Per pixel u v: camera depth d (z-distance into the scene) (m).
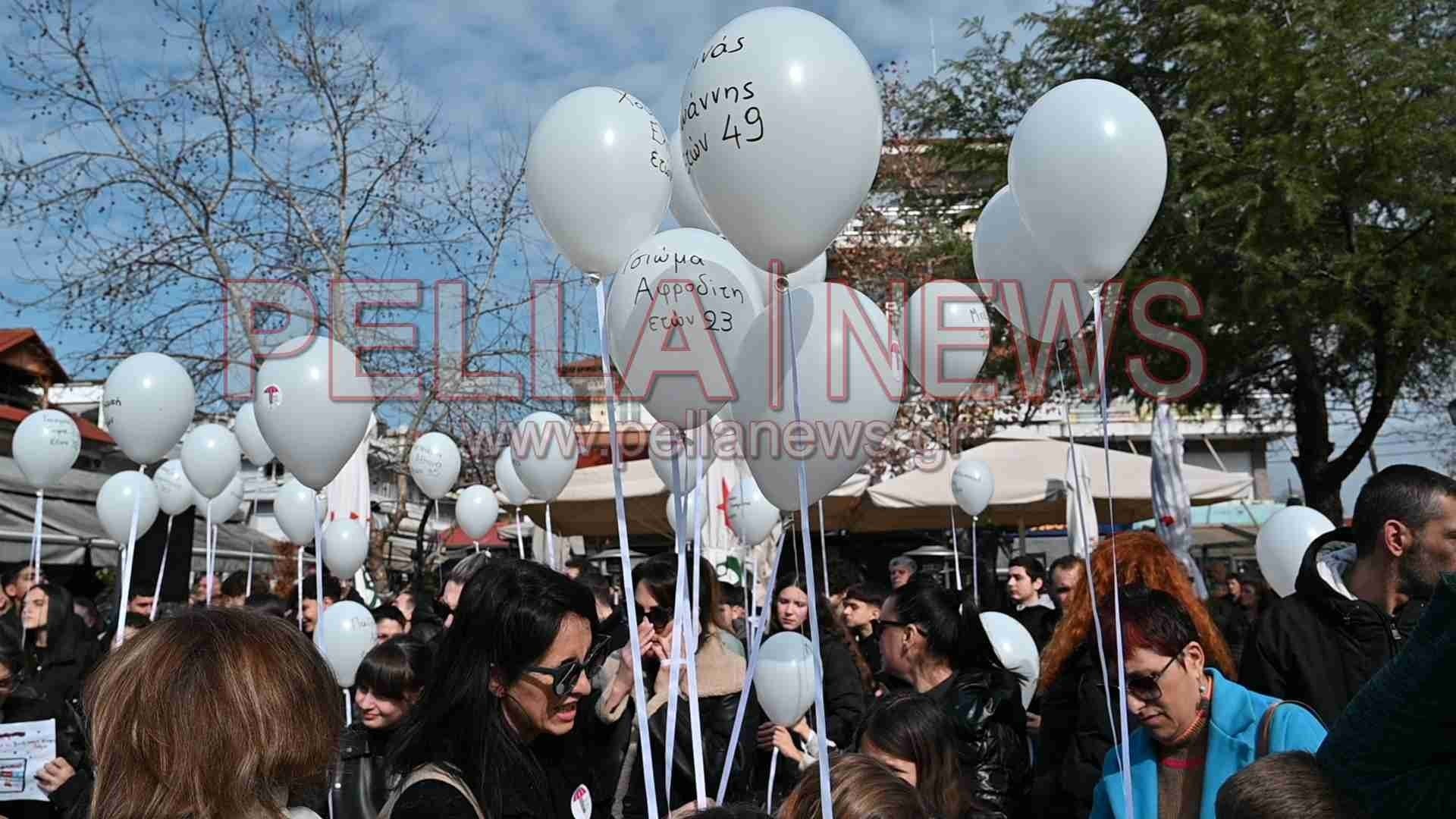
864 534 12.80
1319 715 3.04
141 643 1.63
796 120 2.64
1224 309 11.15
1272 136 10.92
